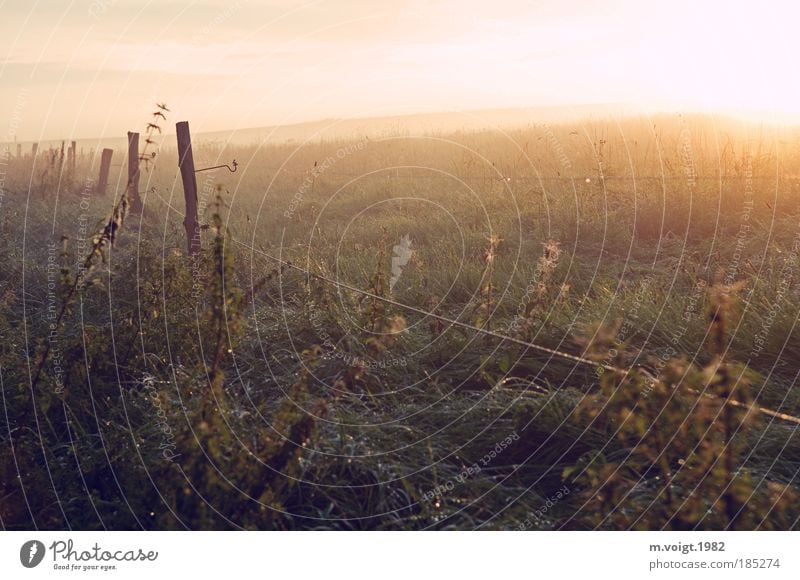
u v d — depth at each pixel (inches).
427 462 155.7
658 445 141.4
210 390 148.6
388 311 227.6
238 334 162.1
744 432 151.5
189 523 138.2
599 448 159.0
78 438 162.4
